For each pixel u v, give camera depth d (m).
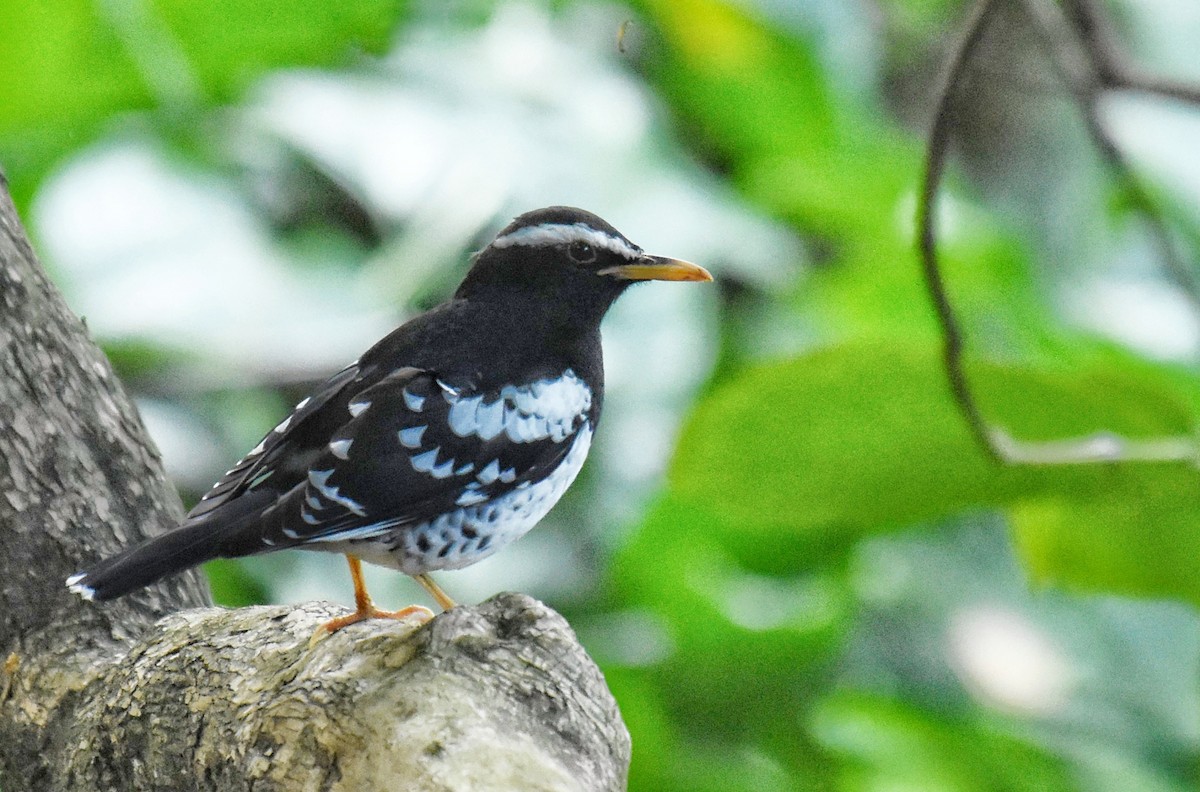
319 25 11.70
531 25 12.82
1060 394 6.06
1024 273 12.02
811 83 12.97
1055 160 15.28
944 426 6.11
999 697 12.41
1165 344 10.81
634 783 11.69
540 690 6.78
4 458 8.32
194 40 11.55
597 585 12.15
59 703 8.01
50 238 11.62
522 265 9.13
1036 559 6.83
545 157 12.05
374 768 6.52
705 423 6.28
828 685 12.25
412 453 8.09
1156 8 14.11
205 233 11.82
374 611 8.02
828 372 6.04
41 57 11.20
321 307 11.86
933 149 6.45
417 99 12.09
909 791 12.23
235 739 7.02
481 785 6.26
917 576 12.70
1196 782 12.30
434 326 8.80
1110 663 12.57
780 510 6.57
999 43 15.13
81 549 8.39
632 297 11.67
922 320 11.76
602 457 11.69
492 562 12.08
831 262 13.28
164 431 11.92
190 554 7.22
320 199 12.68
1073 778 12.20
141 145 12.00
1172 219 11.37
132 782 7.48
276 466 7.95
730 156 13.73
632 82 13.08
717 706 12.18
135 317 11.50
